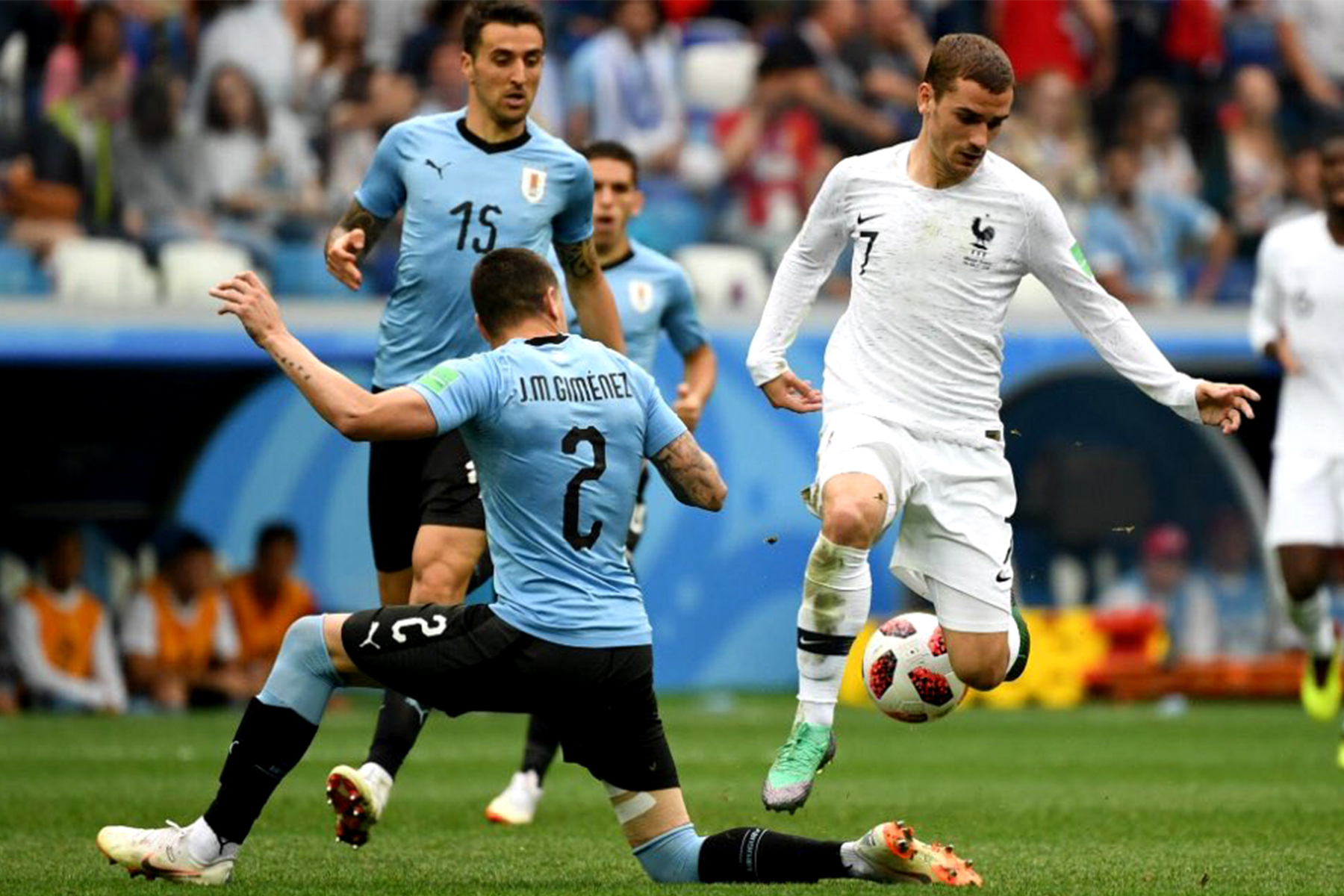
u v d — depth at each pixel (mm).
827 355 24656
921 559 24469
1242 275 73812
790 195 70062
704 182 69438
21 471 62625
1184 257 73000
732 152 69812
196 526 60188
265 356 57969
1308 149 76312
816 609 23109
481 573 28453
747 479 61688
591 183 28781
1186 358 66750
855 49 71750
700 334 35656
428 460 27531
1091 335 24312
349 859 25625
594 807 33250
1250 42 76438
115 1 63000
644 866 22250
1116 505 66125
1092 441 71812
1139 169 72875
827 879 21703
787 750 23234
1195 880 23625
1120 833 29359
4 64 60875
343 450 61062
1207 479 71688
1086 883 23234
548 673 20812
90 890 21578
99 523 63250
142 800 32844
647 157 68625
